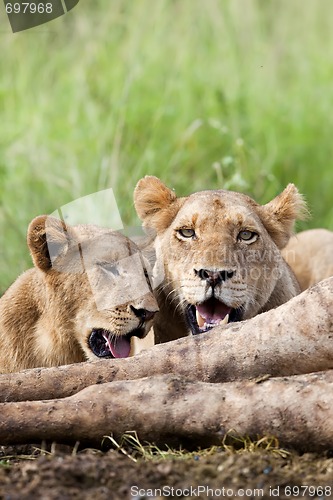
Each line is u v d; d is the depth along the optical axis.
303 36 20.48
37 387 8.65
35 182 15.98
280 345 8.70
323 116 18.73
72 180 16.03
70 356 10.60
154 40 19.30
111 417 8.12
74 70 18.44
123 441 8.16
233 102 18.42
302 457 7.83
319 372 8.23
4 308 10.70
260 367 8.73
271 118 18.56
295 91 19.25
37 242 10.45
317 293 8.69
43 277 10.51
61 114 17.67
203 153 17.50
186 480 7.27
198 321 10.20
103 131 17.12
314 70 19.69
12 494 6.93
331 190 17.55
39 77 18.27
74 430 8.12
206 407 8.09
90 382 8.70
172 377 8.30
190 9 20.02
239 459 7.54
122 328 10.09
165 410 8.12
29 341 10.59
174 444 8.20
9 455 8.14
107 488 7.11
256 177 16.78
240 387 8.15
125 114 17.56
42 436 8.10
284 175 17.95
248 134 18.22
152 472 7.32
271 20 20.61
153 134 17.22
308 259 13.23
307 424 7.89
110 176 15.66
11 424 8.05
